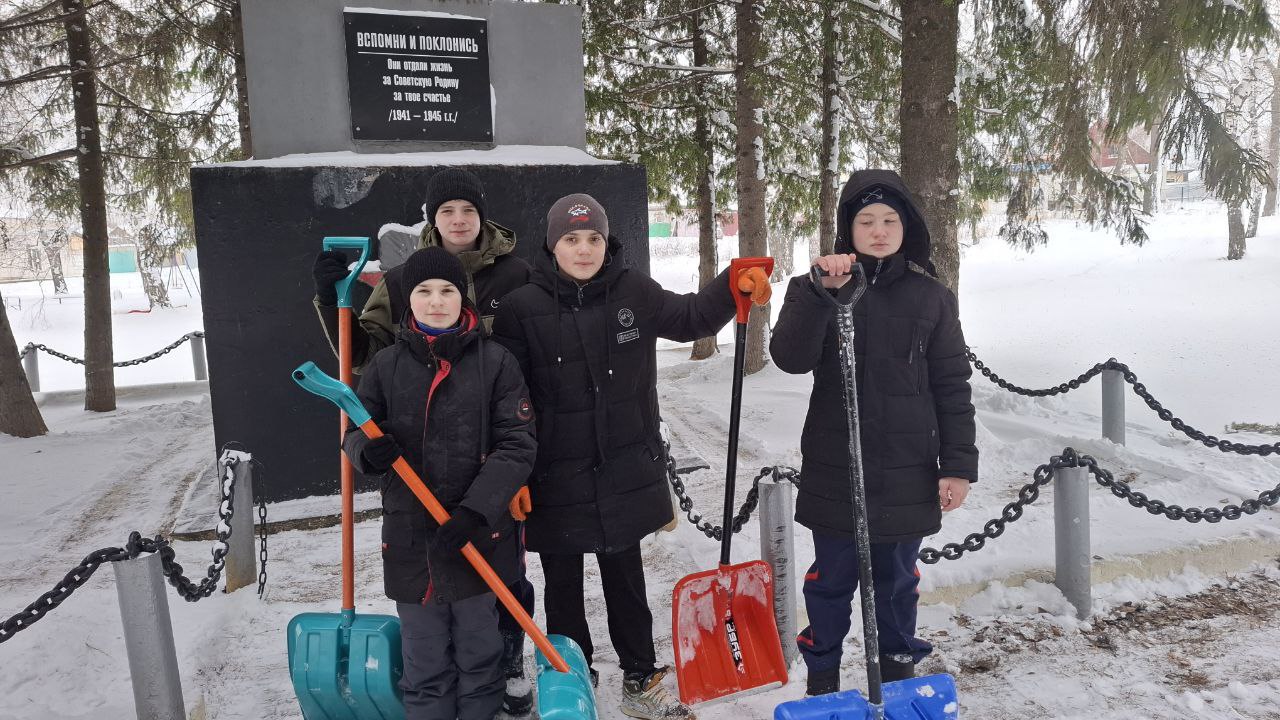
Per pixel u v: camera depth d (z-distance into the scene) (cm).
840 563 242
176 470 653
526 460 217
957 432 238
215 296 480
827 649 247
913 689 198
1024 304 1612
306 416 499
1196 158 611
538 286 246
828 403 240
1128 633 312
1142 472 510
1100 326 1298
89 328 902
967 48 952
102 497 580
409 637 220
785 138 1118
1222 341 1098
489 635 227
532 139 574
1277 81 2162
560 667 218
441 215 271
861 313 234
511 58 563
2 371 763
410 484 209
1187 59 591
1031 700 268
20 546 475
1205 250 1980
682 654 242
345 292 252
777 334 232
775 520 288
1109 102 565
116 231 2233
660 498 255
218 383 485
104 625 319
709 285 254
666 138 1091
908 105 590
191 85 1059
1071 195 860
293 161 497
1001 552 368
